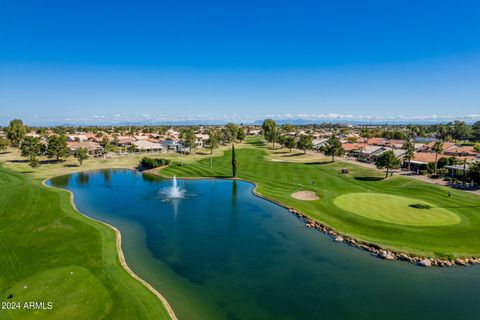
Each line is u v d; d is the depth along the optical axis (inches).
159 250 1519.4
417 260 1375.5
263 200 2455.7
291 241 1628.9
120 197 2581.2
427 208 2027.6
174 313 1012.5
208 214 2106.3
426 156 3801.7
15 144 6382.9
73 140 6678.2
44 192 2464.3
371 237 1610.5
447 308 1043.9
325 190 2603.3
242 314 1016.9
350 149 5251.0
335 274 1275.8
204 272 1298.0
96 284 1137.4
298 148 6092.5
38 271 1226.6
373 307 1051.9
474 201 2186.3
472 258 1375.5
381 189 2659.9
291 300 1096.2
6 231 1637.6
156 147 5846.5
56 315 952.3
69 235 1610.5
